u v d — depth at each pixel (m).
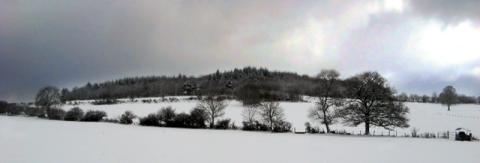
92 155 29.88
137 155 30.28
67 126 61.09
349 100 63.69
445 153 35.03
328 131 62.38
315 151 34.72
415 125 79.69
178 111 94.69
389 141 46.69
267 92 122.38
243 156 30.95
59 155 29.69
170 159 28.80
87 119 80.31
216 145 37.94
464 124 81.69
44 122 71.75
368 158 31.19
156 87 195.88
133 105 114.81
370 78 60.38
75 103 129.62
